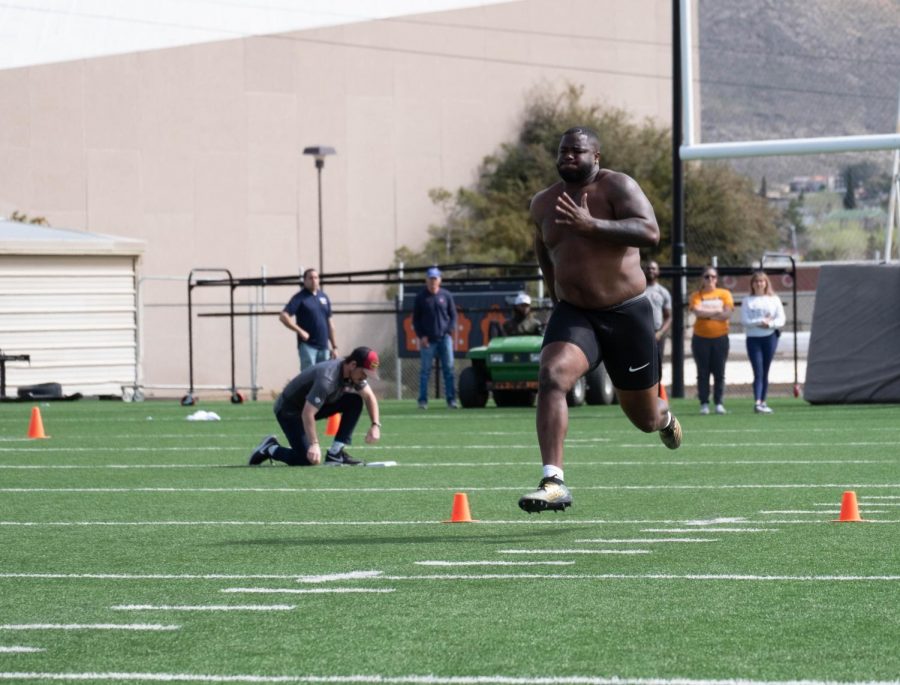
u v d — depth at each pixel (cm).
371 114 8806
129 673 804
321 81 8606
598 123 8819
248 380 8319
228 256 8225
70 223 7669
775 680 761
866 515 1462
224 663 825
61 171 7644
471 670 795
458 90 9162
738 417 3169
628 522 1438
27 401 4659
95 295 4903
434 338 3831
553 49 9525
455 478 1944
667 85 10006
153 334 7981
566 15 9556
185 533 1418
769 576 1088
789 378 5334
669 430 1462
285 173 8450
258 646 870
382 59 8862
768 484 1791
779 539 1288
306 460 2128
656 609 962
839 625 902
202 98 8131
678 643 855
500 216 8819
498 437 2730
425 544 1305
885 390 3572
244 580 1119
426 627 916
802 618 925
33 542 1361
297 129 8500
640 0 9881
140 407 4259
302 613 973
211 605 1010
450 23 9131
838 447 2345
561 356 1289
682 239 4044
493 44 9294
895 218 4209
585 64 9638
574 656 825
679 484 1809
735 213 5988
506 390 3872
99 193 7762
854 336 3612
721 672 781
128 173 7856
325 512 1579
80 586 1103
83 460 2330
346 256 8700
